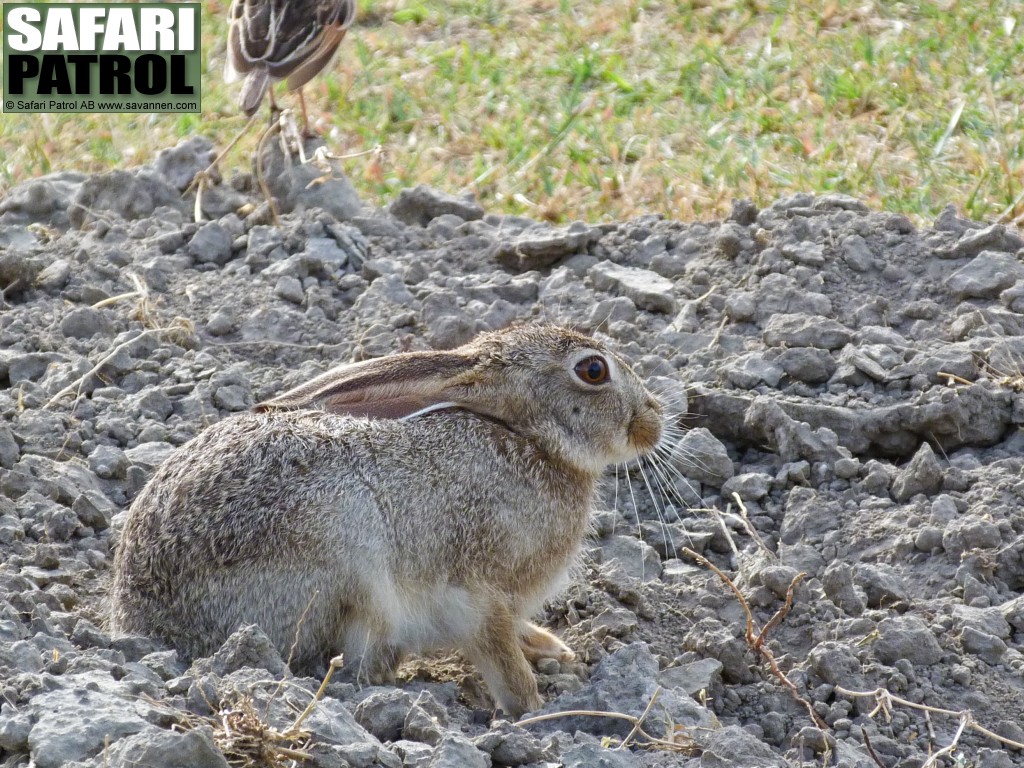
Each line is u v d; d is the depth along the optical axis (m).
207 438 8.08
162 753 6.01
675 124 18.72
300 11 14.99
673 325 12.30
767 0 22.25
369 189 17.27
